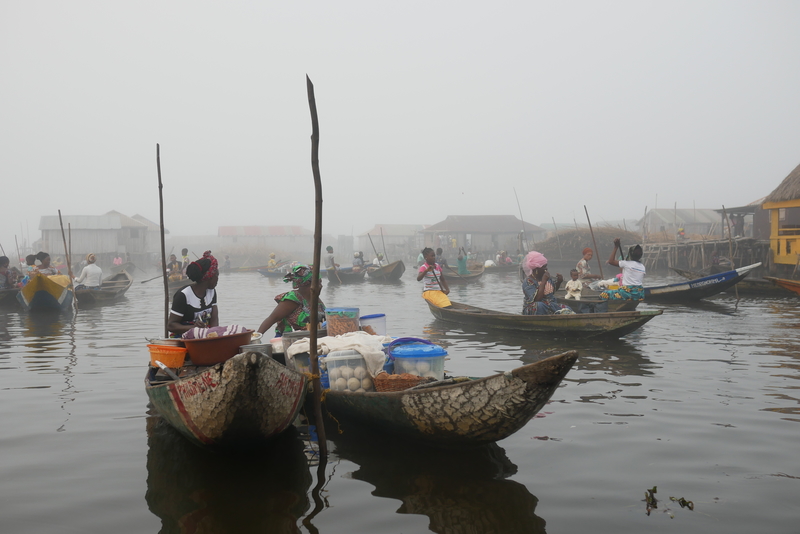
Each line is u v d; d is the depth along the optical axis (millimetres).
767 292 16594
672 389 6062
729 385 6207
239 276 33406
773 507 3420
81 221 44625
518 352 8305
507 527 3230
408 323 11625
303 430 5035
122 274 21688
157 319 12867
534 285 10336
